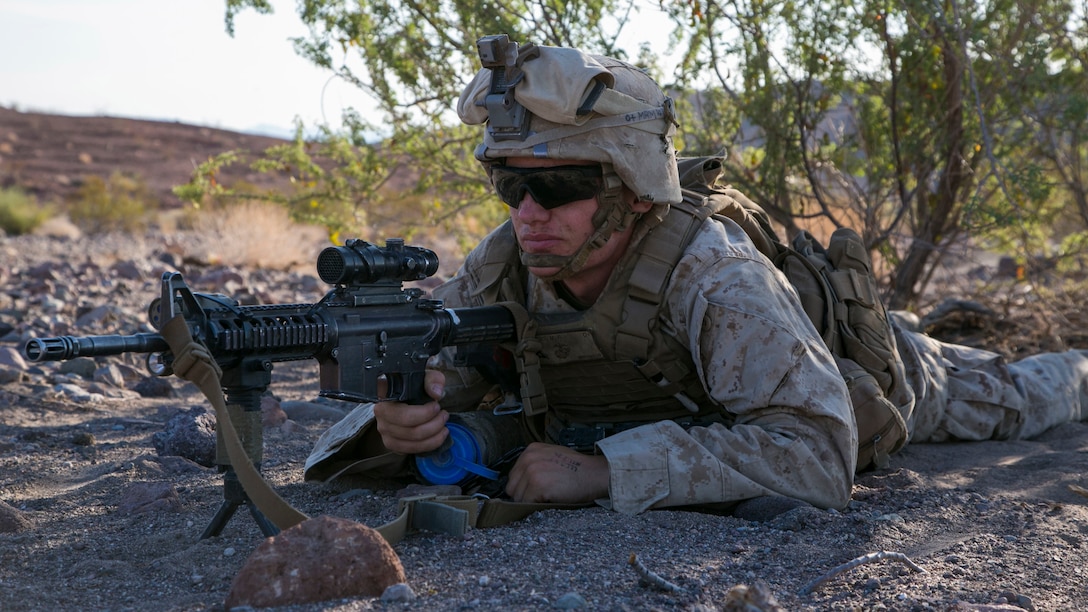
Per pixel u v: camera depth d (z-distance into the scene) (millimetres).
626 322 2854
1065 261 6852
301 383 6004
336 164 7863
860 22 5801
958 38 5504
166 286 2096
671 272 2846
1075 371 4566
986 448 4000
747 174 6180
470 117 2836
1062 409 4395
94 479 3453
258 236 15180
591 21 5641
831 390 2793
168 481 3355
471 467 2902
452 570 2246
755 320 2750
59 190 37750
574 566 2275
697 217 2932
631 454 2689
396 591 2049
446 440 2918
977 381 4105
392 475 3121
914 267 6398
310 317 2361
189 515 2857
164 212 26703
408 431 2768
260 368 2289
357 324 2467
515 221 2844
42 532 2727
